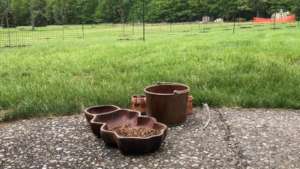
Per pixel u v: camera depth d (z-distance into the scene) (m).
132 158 1.34
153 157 1.35
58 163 1.33
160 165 1.29
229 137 1.51
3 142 1.51
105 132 1.41
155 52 3.71
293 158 1.33
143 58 3.25
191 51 3.64
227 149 1.40
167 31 9.37
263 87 2.21
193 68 2.69
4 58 3.59
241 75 2.43
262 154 1.36
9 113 1.81
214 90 2.10
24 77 2.62
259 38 5.20
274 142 1.46
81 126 1.67
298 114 1.82
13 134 1.60
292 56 3.21
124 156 1.36
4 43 5.97
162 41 4.96
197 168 1.27
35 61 3.34
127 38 6.54
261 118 1.75
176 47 4.05
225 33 6.96
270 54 3.32
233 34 6.45
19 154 1.40
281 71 2.52
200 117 1.76
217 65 2.80
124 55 3.52
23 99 2.01
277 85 2.22
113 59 3.26
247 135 1.53
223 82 2.28
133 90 2.10
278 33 6.27
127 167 1.28
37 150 1.43
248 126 1.63
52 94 2.07
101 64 3.05
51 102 1.93
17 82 2.42
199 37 5.79
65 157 1.37
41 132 1.61
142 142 1.33
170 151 1.39
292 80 2.32
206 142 1.46
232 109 1.90
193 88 2.15
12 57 3.66
